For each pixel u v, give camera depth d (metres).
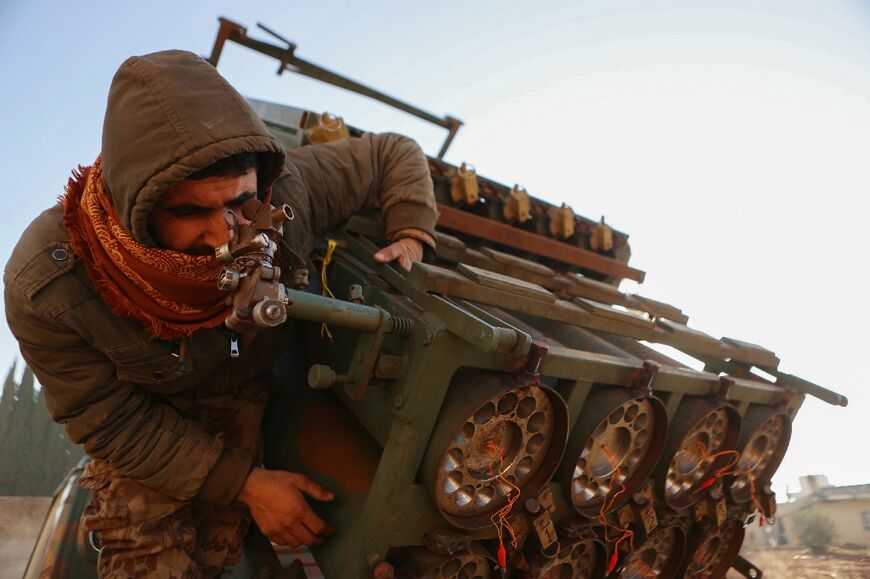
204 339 1.56
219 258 1.16
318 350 1.95
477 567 1.73
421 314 1.57
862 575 3.85
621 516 1.99
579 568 1.96
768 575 4.02
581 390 1.72
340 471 1.75
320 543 1.68
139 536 1.56
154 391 1.69
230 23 3.26
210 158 1.13
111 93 1.18
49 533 1.97
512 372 1.55
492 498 1.66
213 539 1.79
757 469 2.42
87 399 1.49
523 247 3.05
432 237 2.08
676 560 2.26
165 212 1.22
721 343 2.41
